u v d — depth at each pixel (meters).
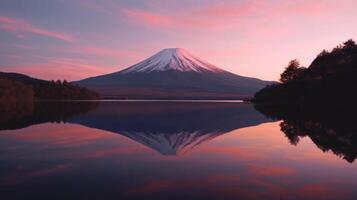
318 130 34.31
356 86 64.81
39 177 15.59
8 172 16.53
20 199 12.52
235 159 20.05
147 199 12.59
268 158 20.31
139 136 31.20
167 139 29.30
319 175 16.14
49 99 174.50
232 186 14.28
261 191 13.62
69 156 20.84
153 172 16.70
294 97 102.06
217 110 78.88
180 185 14.41
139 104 120.25
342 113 54.72
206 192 13.46
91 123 43.72
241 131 35.25
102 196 12.88
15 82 116.62
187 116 58.28
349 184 14.63
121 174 16.28
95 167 17.78
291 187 14.18
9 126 38.88
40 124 41.59
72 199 12.54
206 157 20.70
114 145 25.66
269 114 62.00
